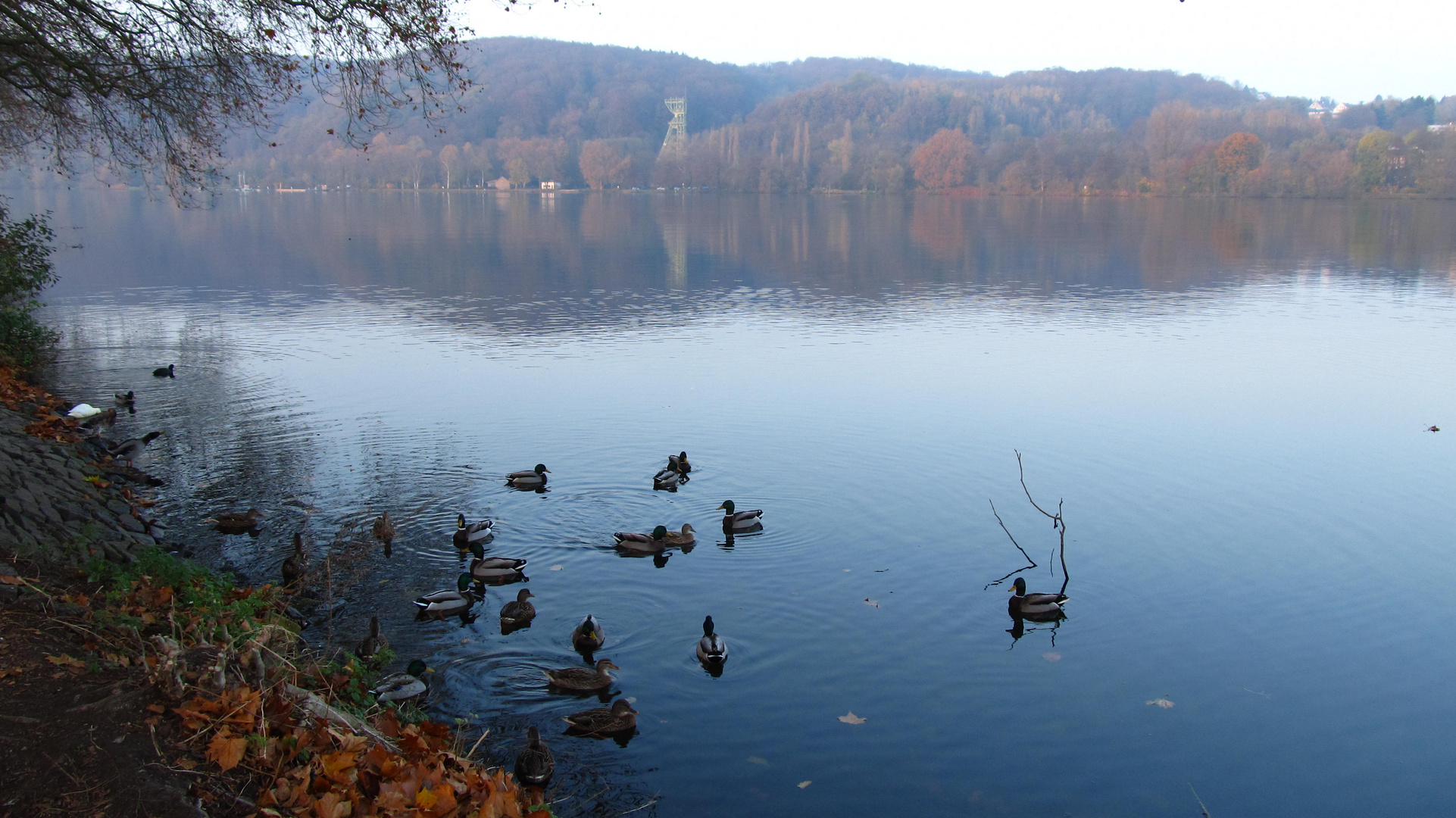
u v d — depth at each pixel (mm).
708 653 13750
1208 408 27703
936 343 37188
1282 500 20594
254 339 36719
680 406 27234
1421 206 137875
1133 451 23656
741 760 11641
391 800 7902
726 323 41688
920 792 11141
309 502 19281
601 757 11609
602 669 13281
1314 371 32625
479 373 31297
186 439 23469
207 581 13922
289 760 8188
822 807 10805
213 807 7562
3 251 29656
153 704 8617
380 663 13180
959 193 192875
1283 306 46812
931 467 22281
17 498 14938
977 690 13312
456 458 22375
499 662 13672
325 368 31844
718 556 17422
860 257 70688
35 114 24750
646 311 44938
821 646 14375
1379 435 25266
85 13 18438
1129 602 15992
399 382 29953
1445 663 14203
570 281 55688
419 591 15734
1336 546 18266
